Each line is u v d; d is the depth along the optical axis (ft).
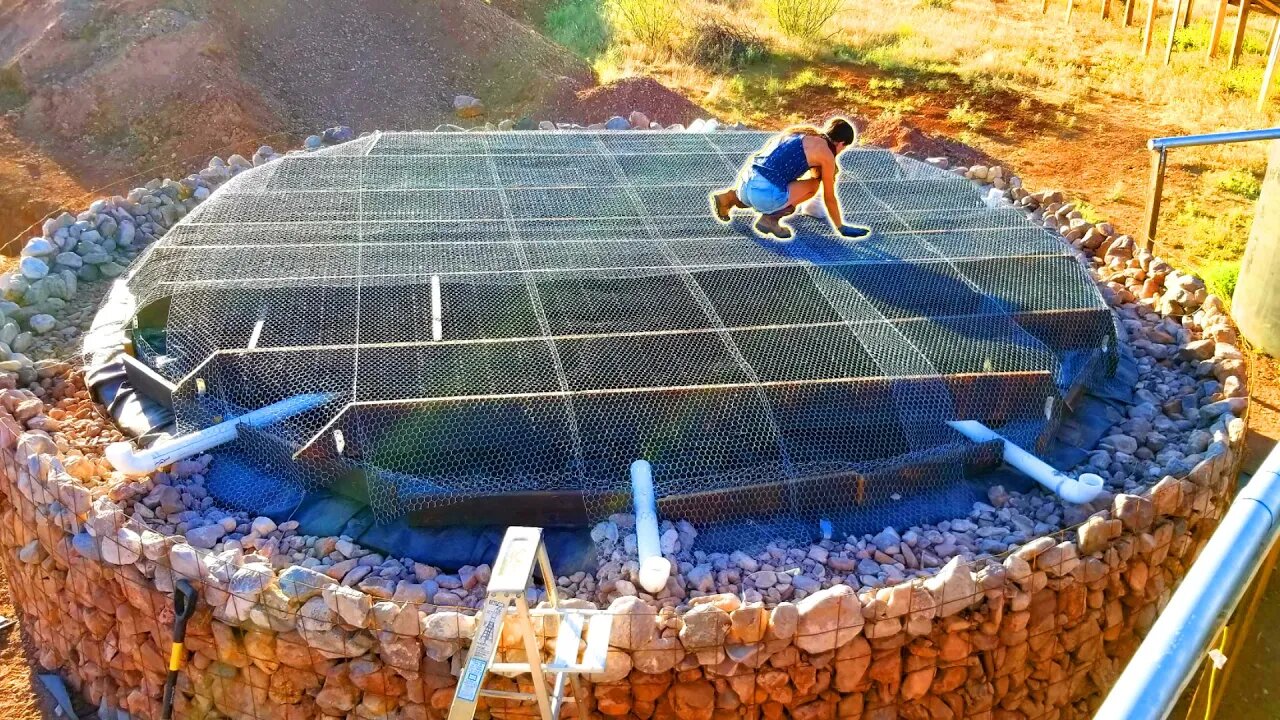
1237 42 55.72
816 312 20.11
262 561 15.06
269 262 21.25
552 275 21.02
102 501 15.70
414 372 17.79
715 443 16.99
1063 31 64.69
